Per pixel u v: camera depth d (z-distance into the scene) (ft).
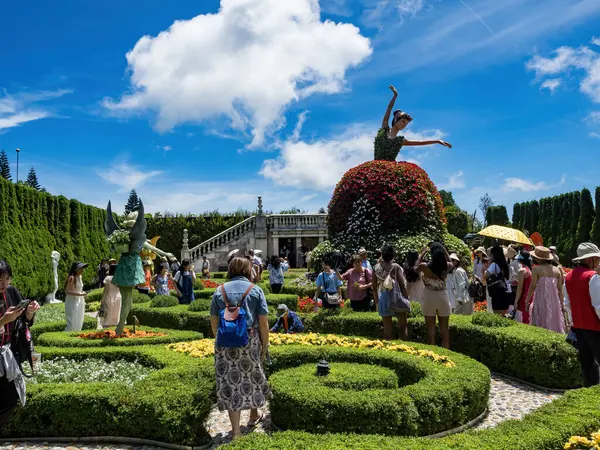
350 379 16.76
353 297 30.07
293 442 10.93
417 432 14.20
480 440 10.89
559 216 99.55
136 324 29.84
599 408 12.57
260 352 14.60
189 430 14.08
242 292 14.25
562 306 25.07
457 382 15.98
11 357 11.66
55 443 14.74
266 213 114.52
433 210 48.47
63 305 45.39
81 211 70.64
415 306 28.07
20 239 51.34
